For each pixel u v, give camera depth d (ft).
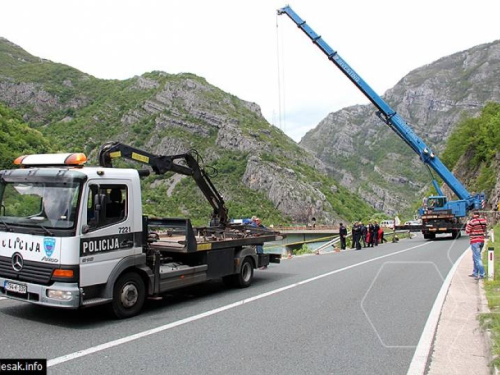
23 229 23.25
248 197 401.29
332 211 392.88
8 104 549.54
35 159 24.62
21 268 23.13
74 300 21.65
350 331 22.50
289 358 18.35
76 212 22.29
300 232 254.27
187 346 19.72
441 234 116.78
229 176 428.15
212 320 24.58
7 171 24.91
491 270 37.06
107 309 24.53
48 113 545.03
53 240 22.13
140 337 20.99
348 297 31.37
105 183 23.82
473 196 110.83
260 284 37.27
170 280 28.07
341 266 50.01
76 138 475.72
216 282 38.27
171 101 526.57
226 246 33.91
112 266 23.79
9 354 18.25
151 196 332.60
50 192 23.13
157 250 28.12
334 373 16.74
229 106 533.96
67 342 19.98
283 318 25.14
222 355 18.58
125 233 24.73
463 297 31.12
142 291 25.88
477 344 20.42
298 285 36.60
